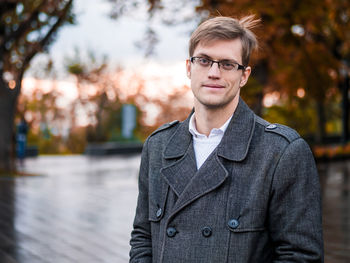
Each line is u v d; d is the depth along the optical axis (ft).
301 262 4.65
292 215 4.74
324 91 46.47
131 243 5.71
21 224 20.59
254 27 5.34
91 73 91.76
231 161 5.00
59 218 22.11
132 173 45.80
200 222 4.92
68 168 51.57
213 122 5.27
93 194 30.53
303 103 64.80
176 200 5.16
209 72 5.06
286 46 35.40
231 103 5.24
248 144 4.99
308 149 4.93
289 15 32.86
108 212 23.80
